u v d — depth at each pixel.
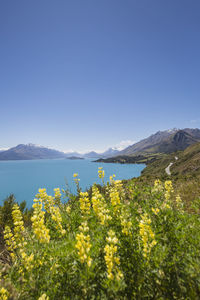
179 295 2.28
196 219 3.95
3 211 9.28
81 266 2.56
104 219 3.58
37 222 3.45
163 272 2.49
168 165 117.19
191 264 2.49
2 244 5.50
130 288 2.53
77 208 5.33
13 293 2.28
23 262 2.95
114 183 5.30
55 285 2.63
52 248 3.18
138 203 4.83
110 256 2.44
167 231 3.30
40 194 4.95
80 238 2.59
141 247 3.12
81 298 2.30
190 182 17.86
